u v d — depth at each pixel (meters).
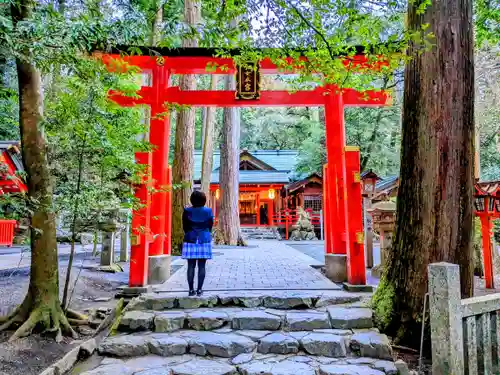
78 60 2.74
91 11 3.03
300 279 5.10
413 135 3.46
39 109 3.50
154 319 3.57
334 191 5.37
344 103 5.38
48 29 2.47
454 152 3.23
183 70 5.19
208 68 4.53
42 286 3.45
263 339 3.27
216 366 2.93
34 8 2.85
